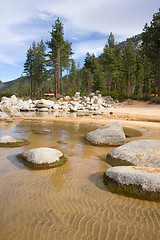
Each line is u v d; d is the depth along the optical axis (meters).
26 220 2.28
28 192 3.00
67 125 11.10
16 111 18.81
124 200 2.86
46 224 2.21
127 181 3.13
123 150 4.67
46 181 3.46
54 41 41.50
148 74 54.81
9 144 5.97
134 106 28.77
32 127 10.00
